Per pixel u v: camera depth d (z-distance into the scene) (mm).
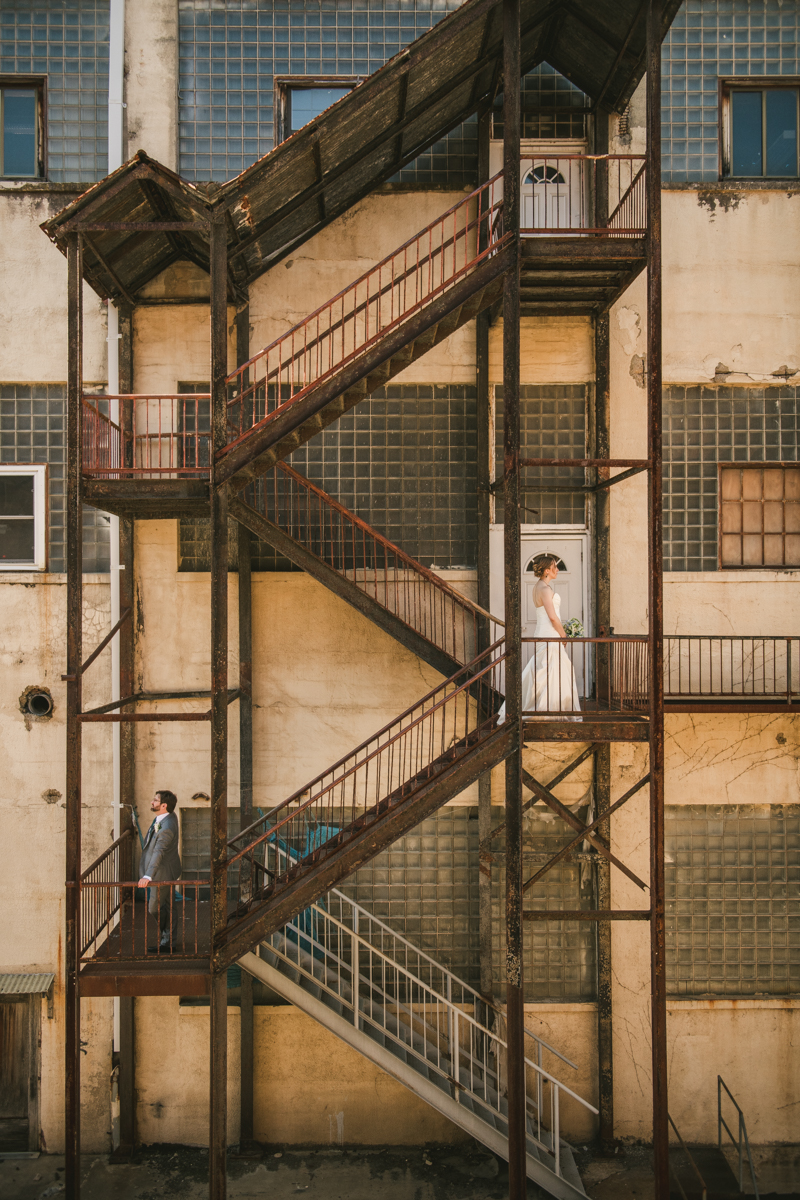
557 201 7812
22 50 7832
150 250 7199
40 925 7699
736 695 7723
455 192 7754
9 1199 6895
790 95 7949
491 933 7543
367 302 6234
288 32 7785
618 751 7738
